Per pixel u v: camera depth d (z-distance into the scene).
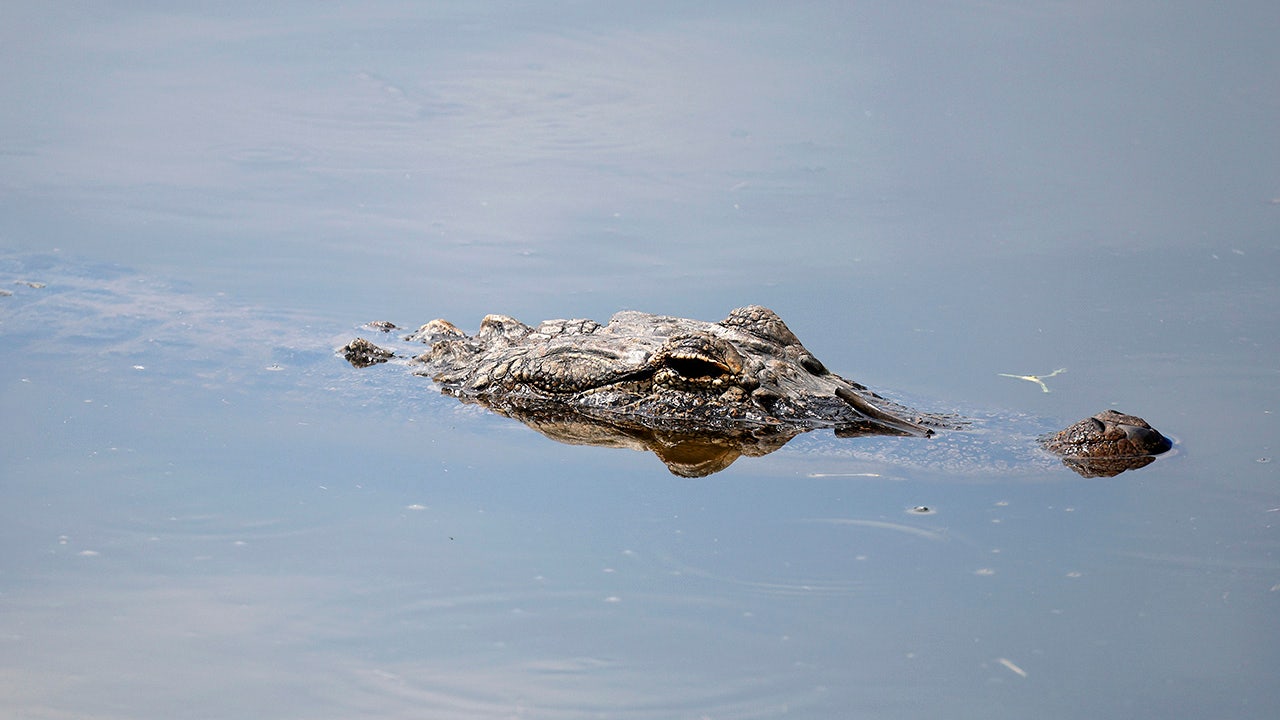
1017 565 20.83
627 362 28.17
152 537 22.25
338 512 23.25
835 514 22.73
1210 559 20.91
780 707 17.16
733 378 27.08
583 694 17.47
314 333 33.38
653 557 21.27
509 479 24.64
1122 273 39.06
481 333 32.31
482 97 55.81
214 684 17.80
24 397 28.86
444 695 17.47
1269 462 25.02
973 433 26.36
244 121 53.00
